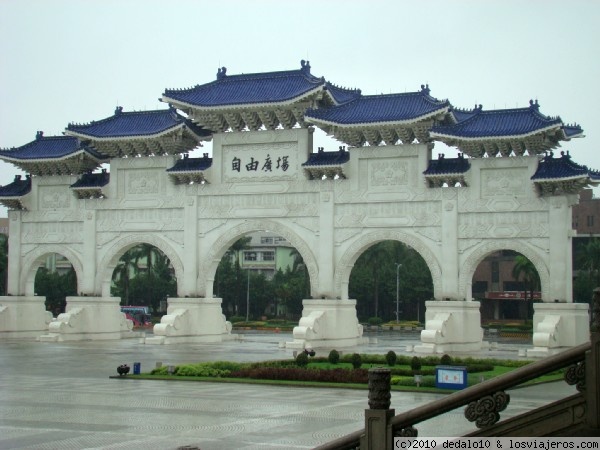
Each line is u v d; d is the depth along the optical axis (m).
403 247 126.56
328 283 62.50
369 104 63.53
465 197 59.12
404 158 60.94
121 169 70.19
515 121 58.56
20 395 33.78
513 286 134.00
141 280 132.00
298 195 63.84
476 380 37.97
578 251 121.19
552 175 55.84
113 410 29.36
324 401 32.38
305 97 61.84
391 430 11.62
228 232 66.12
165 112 71.25
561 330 55.28
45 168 73.00
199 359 52.72
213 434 24.33
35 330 74.50
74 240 71.94
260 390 36.31
